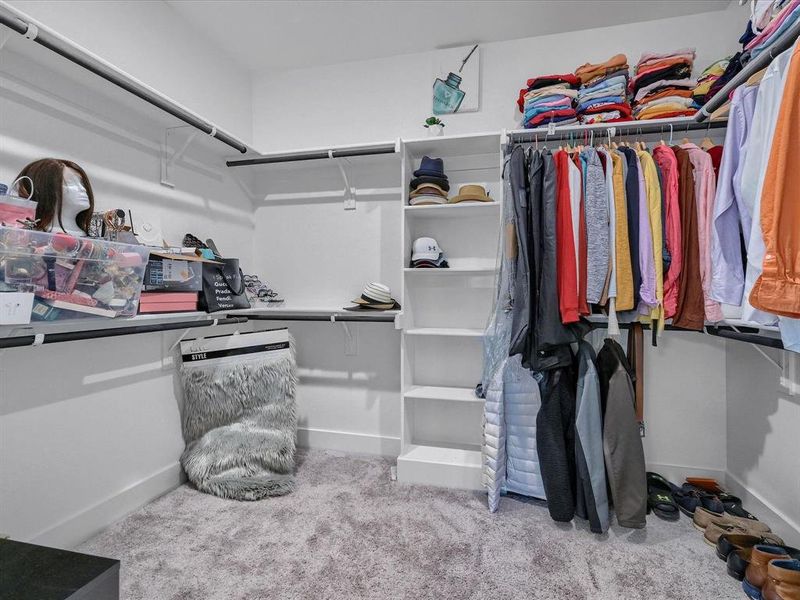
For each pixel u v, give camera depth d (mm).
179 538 1618
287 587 1362
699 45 2084
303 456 2484
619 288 1688
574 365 1887
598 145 2090
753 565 1338
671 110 1846
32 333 1320
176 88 2096
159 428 1966
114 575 603
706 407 2082
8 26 1149
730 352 2010
